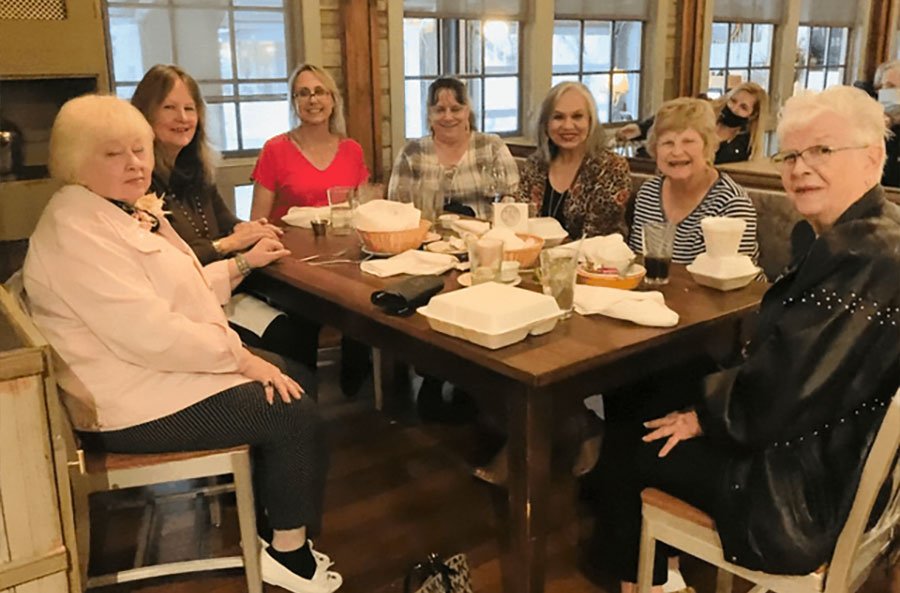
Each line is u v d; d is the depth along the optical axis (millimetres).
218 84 3883
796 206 1586
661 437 1632
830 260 1388
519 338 1637
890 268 1357
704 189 2506
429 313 1700
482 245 1902
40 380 1380
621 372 1705
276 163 3369
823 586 1406
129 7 3545
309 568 2014
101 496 2482
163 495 2219
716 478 1528
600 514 2037
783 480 1431
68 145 1767
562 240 2531
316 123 3336
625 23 5297
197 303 1888
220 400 1825
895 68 5117
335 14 4066
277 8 3975
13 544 1420
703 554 1560
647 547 1653
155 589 2057
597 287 1934
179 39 3719
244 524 1896
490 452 2717
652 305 1765
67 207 1767
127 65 3602
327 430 2893
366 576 2088
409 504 2422
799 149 1533
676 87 5535
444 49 4617
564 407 1626
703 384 1545
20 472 1396
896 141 3568
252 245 2502
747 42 5949
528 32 4848
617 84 5375
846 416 1412
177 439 1812
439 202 2797
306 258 2357
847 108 1493
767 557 1414
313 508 1976
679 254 2498
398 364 3266
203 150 2707
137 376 1792
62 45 2652
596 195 2971
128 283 1753
